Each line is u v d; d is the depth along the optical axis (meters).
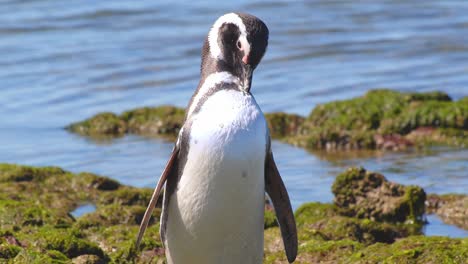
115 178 40.19
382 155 43.34
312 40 70.56
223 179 21.12
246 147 21.05
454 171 39.69
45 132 50.12
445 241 25.77
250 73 21.92
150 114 51.44
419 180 38.44
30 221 29.23
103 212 30.98
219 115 21.22
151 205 21.89
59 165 43.16
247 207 21.59
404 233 31.69
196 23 76.94
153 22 77.19
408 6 80.81
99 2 83.25
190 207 21.62
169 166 21.80
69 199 34.75
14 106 55.81
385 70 61.62
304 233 29.23
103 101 56.97
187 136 21.42
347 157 43.22
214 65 22.33
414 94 49.53
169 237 22.48
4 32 74.56
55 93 58.56
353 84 58.16
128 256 26.72
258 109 21.67
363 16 78.06
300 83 58.78
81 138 48.84
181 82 60.91
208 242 21.95
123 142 47.84
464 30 71.75
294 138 46.47
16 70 64.06
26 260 24.16
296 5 82.50
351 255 26.36
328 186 37.78
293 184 38.31
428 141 44.88
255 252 22.45
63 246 26.27
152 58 66.25
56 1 83.75
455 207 33.75
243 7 82.50
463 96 54.56
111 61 65.81
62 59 66.50
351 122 47.44
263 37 22.03
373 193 33.72
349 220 30.56
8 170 36.75
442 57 64.62
